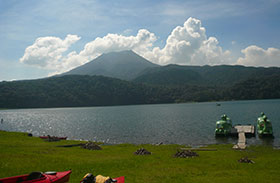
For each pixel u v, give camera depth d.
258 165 22.62
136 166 22.30
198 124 78.69
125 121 102.56
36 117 154.00
